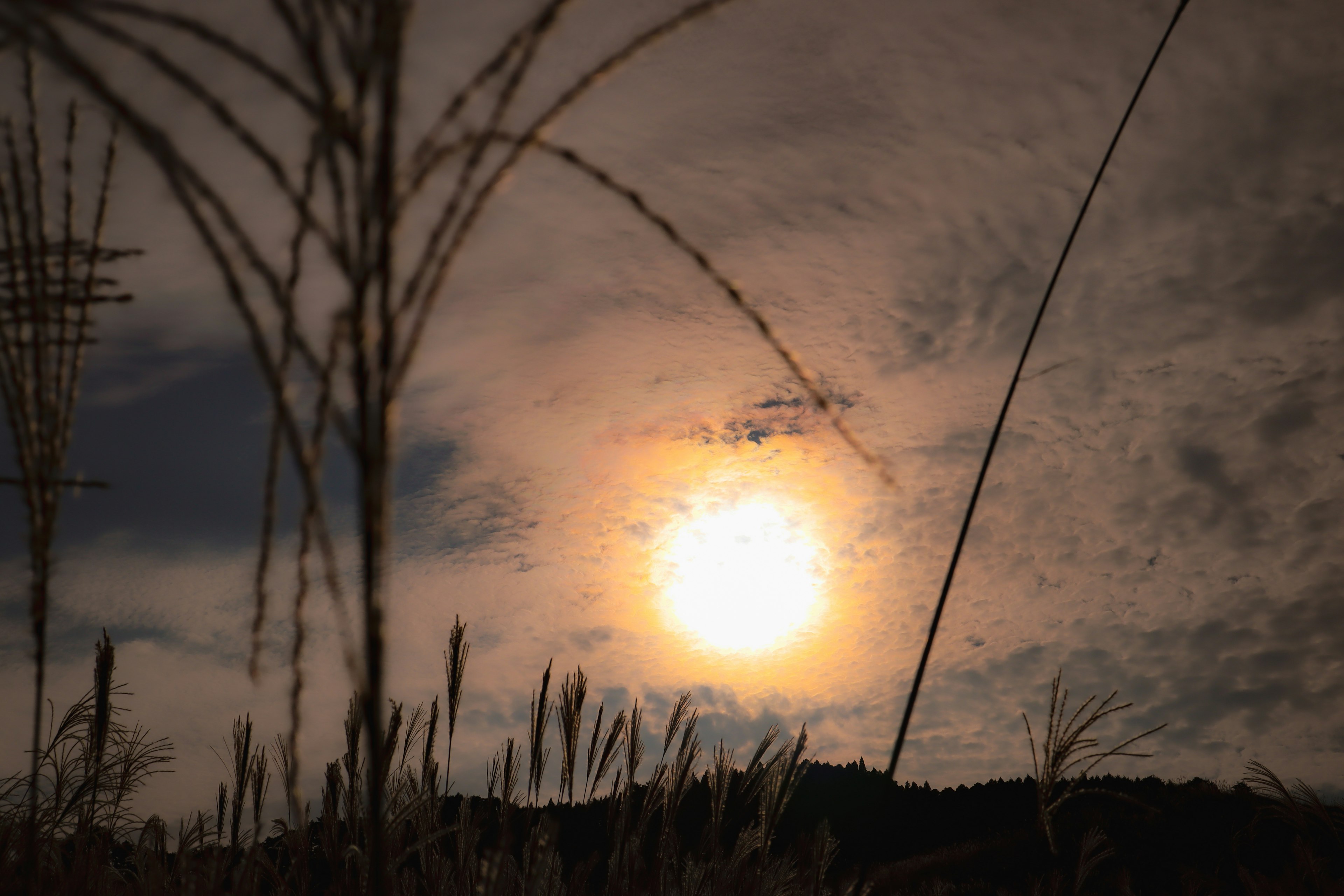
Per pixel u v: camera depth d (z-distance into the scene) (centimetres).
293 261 71
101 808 269
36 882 202
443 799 309
